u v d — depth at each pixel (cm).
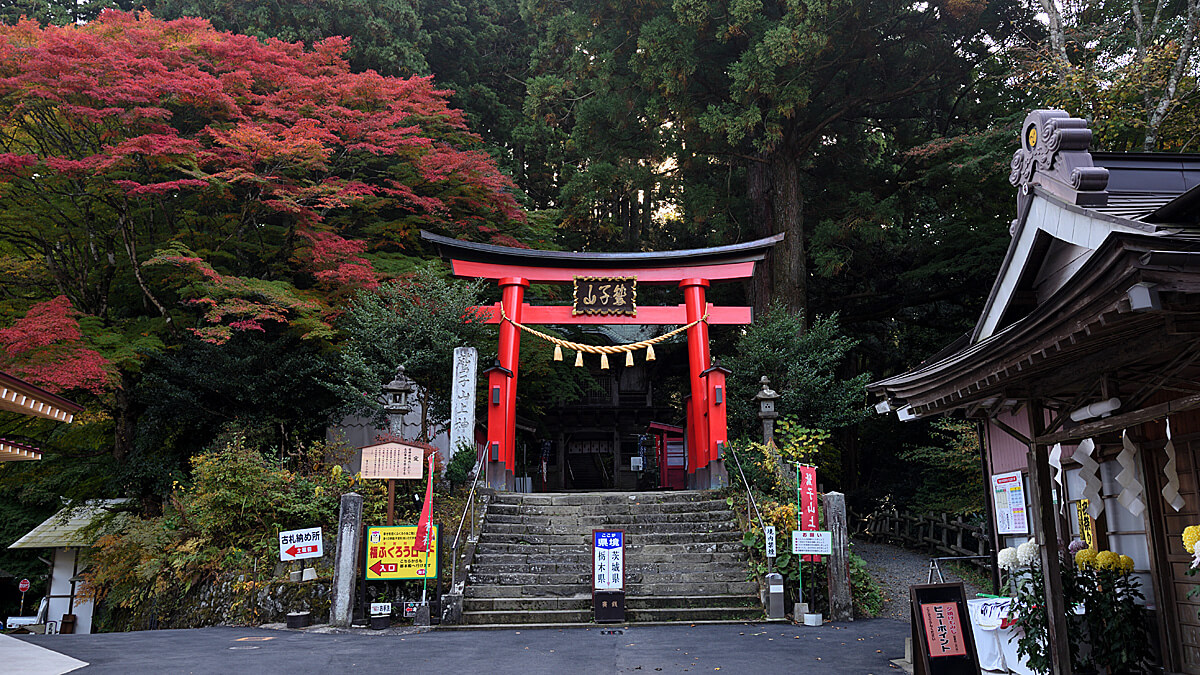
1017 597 693
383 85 1995
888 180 2402
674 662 845
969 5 1880
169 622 1380
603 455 3148
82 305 1778
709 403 1673
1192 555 632
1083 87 1491
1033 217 706
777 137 1948
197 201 1866
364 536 1197
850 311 2528
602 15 2172
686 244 2766
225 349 1723
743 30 1991
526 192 3139
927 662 612
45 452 1880
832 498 1227
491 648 948
